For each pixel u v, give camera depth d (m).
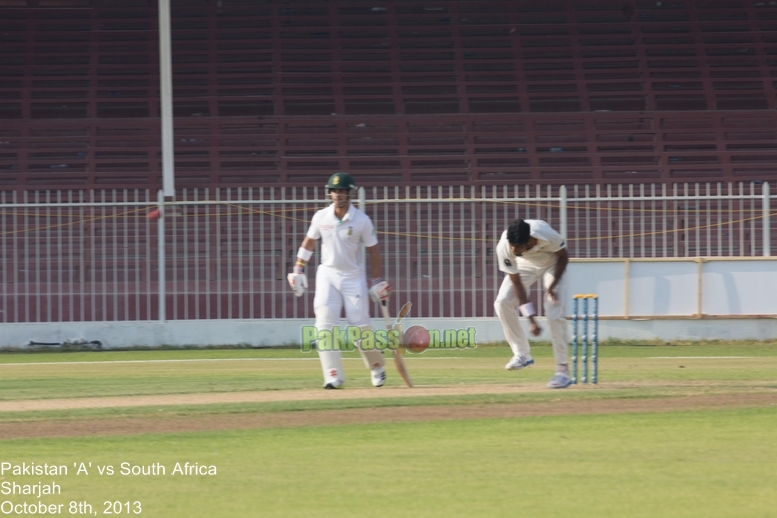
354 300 33.19
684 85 96.62
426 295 57.03
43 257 66.69
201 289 60.12
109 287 63.94
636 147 88.38
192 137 88.56
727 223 54.84
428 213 54.69
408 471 21.64
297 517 18.39
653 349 48.94
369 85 96.19
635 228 63.94
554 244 32.09
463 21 106.06
